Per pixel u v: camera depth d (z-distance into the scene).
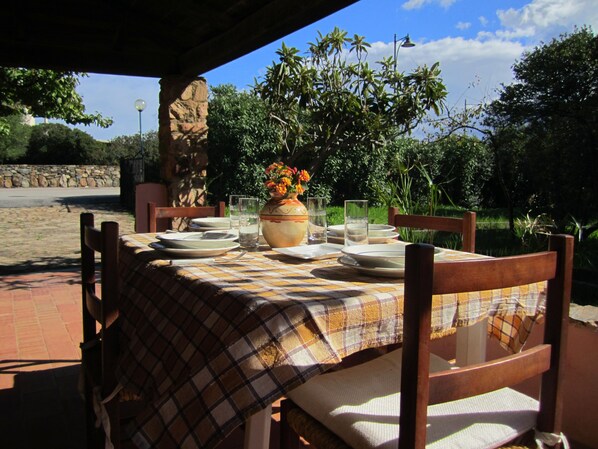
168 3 3.85
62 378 2.65
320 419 1.26
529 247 4.64
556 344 1.14
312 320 1.08
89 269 1.86
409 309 0.93
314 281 1.34
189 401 1.05
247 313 1.08
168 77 5.02
